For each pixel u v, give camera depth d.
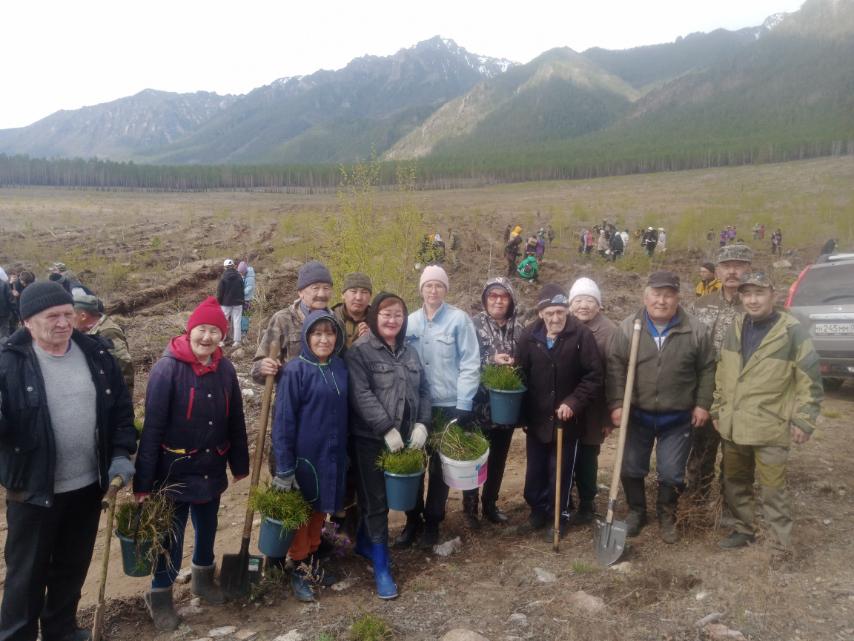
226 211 50.56
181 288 18.72
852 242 33.84
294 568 4.32
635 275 24.31
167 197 103.81
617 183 111.44
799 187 75.81
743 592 3.88
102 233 34.34
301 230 27.55
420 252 10.39
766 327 4.42
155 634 3.84
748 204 54.78
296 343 4.70
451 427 4.75
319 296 4.71
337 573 4.54
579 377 4.93
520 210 62.12
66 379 3.56
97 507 3.79
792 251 32.34
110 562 5.34
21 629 3.51
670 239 35.72
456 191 115.00
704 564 4.33
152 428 3.84
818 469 6.05
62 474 3.55
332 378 4.24
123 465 3.71
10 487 3.42
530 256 21.53
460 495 6.20
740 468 4.56
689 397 4.70
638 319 4.72
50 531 3.54
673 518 4.86
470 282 20.62
